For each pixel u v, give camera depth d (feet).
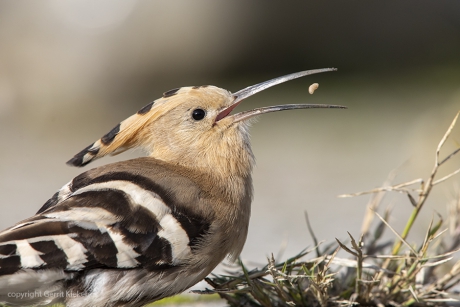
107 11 65.98
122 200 20.20
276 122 60.70
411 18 68.49
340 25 68.80
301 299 21.71
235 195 22.97
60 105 64.18
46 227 19.22
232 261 22.88
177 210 20.98
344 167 45.88
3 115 63.16
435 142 39.93
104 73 66.23
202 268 21.22
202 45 68.13
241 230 22.81
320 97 62.95
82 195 20.08
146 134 24.56
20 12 65.05
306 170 45.44
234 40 68.54
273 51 69.26
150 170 21.97
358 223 34.22
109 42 66.08
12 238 18.94
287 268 22.00
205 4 67.46
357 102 61.52
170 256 20.39
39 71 64.54
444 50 68.03
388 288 22.09
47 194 40.57
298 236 32.32
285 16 68.54
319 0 68.28
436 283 22.47
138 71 67.15
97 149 24.11
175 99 24.43
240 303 22.53
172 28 67.26
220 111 24.43
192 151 24.04
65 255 19.15
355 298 21.85
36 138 57.82
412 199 22.36
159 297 20.72
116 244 19.62
